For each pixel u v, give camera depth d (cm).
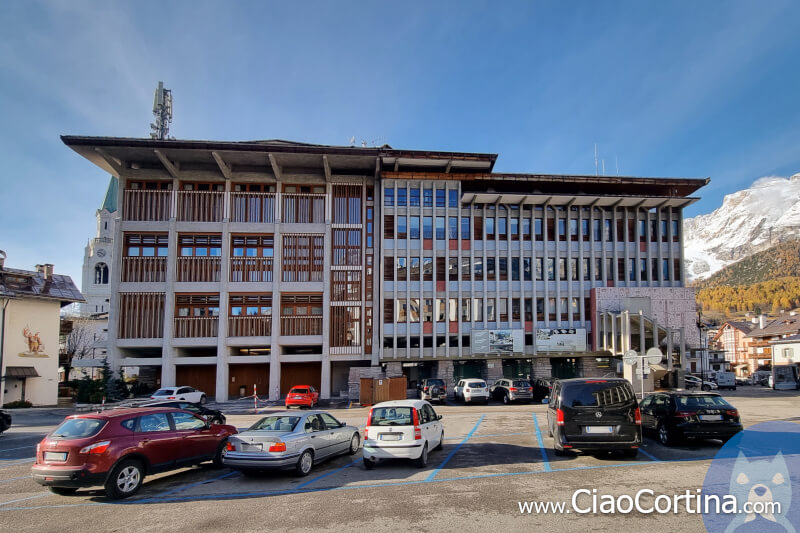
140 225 3562
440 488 957
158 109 4547
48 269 3972
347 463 1260
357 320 3656
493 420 2116
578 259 3956
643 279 4019
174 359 3469
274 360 3528
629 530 699
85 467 911
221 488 1018
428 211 3828
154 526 772
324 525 748
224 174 3641
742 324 9931
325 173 3688
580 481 984
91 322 6341
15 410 3262
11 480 1166
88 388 3319
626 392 1185
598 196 3841
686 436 1317
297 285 3631
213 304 3575
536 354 3788
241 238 3659
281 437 1087
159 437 1047
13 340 3559
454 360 3816
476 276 3844
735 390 5166
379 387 3178
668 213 4084
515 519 754
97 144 3362
